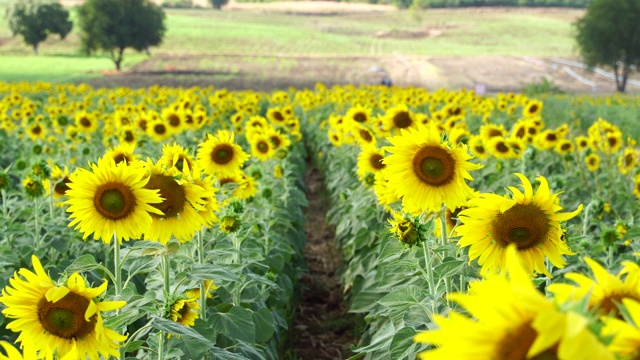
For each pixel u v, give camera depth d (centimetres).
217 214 520
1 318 464
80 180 343
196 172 389
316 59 9831
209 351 405
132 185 347
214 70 8494
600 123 1013
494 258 316
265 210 751
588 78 8419
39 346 268
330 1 18650
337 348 709
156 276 452
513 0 17412
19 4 10394
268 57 10012
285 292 685
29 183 613
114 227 347
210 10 16662
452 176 396
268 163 1025
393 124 838
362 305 587
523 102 1912
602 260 559
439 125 1031
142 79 7275
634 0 7238
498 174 928
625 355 145
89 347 271
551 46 11900
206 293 499
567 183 891
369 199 779
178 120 1182
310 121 2164
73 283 268
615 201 840
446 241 403
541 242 313
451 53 10869
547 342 122
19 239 638
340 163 1247
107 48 8888
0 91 3241
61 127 1484
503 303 138
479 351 139
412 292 360
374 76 7969
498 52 11112
